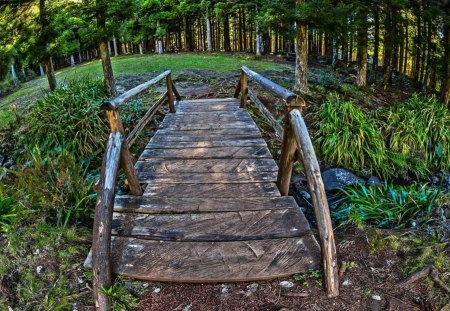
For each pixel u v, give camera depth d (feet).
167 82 19.35
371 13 25.58
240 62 36.60
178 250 7.76
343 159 16.83
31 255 7.71
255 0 36.22
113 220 8.92
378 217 10.29
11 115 20.67
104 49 18.65
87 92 18.80
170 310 6.46
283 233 8.27
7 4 17.61
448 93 24.59
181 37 60.70
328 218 7.00
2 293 6.86
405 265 7.22
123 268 7.24
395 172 17.24
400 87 32.68
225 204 9.60
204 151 13.83
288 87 24.84
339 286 6.77
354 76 33.86
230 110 20.26
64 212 9.70
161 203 9.70
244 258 7.47
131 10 17.65
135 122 18.20
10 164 16.01
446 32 25.36
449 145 18.78
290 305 6.44
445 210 9.49
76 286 7.02
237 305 6.51
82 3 16.53
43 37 16.80
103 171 7.84
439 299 6.40
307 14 17.57
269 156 13.21
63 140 15.70
